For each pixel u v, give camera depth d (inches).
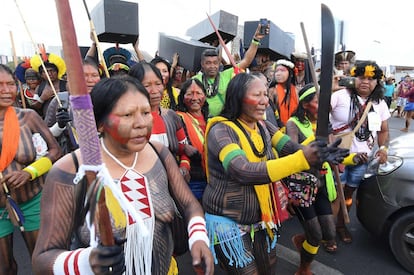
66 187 44.6
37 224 88.2
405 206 112.6
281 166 58.7
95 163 33.7
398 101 573.6
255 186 72.1
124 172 47.5
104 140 48.1
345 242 136.3
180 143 102.4
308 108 104.1
